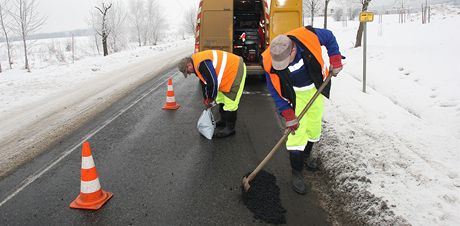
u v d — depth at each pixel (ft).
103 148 15.81
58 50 87.71
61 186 12.53
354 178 11.76
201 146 15.72
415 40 46.60
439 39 43.62
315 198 11.23
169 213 10.55
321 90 11.04
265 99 23.73
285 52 10.00
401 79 26.50
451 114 18.70
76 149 15.97
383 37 56.59
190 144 15.99
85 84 33.37
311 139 12.51
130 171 13.37
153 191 11.85
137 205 11.02
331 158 13.50
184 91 27.22
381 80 27.14
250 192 11.56
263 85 28.17
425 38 47.14
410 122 16.84
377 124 16.61
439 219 9.39
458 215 9.51
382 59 34.04
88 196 11.04
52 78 37.68
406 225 9.21
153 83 31.17
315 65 10.81
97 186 11.18
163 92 27.14
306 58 10.71
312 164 13.23
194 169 13.43
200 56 15.65
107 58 56.65
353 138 15.01
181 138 16.80
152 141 16.52
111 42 105.09
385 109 18.90
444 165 12.53
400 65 30.22
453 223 9.21
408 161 12.64
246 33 29.32
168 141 16.46
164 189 11.96
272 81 10.86
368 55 37.68
